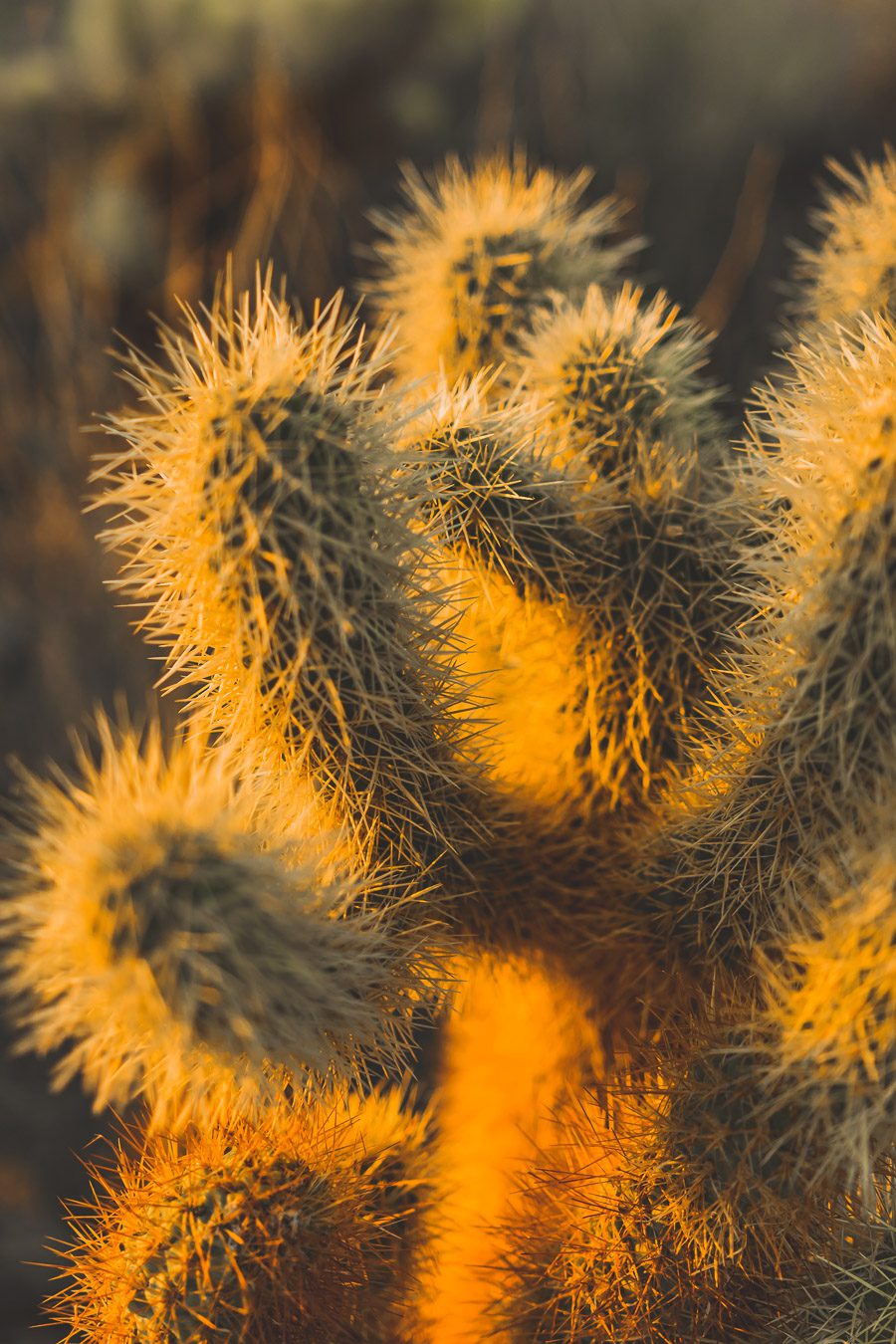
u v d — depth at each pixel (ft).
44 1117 4.37
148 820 1.82
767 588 2.12
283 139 5.37
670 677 2.19
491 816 2.15
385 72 5.57
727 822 2.03
